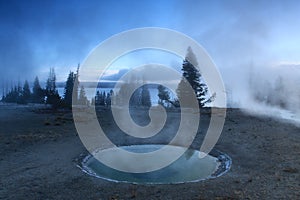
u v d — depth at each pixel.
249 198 5.80
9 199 5.80
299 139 11.03
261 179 6.91
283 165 7.96
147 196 5.98
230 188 6.36
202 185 6.59
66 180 6.91
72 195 6.04
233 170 7.73
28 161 8.44
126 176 7.65
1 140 10.95
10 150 9.60
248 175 7.25
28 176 7.15
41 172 7.47
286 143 10.42
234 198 5.81
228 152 9.65
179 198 5.86
